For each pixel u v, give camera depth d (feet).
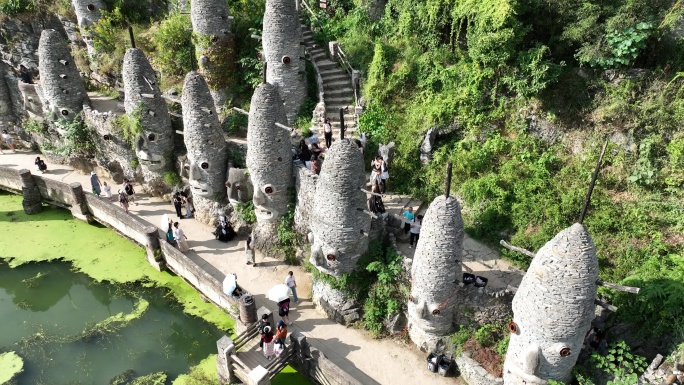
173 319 77.10
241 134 92.94
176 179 94.07
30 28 117.39
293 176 77.92
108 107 107.04
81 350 73.46
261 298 74.90
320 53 97.71
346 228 64.44
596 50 67.05
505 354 59.82
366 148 81.46
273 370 62.80
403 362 65.00
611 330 57.88
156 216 93.20
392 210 75.82
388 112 84.74
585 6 66.23
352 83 91.15
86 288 83.30
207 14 89.51
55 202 101.35
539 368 52.49
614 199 67.26
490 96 77.46
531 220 68.18
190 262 78.07
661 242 61.72
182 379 68.23
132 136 91.40
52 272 86.58
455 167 75.72
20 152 117.80
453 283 59.31
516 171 71.97
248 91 95.76
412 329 66.23
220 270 80.23
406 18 87.71
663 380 49.21
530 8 71.26
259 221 81.51
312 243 69.97
